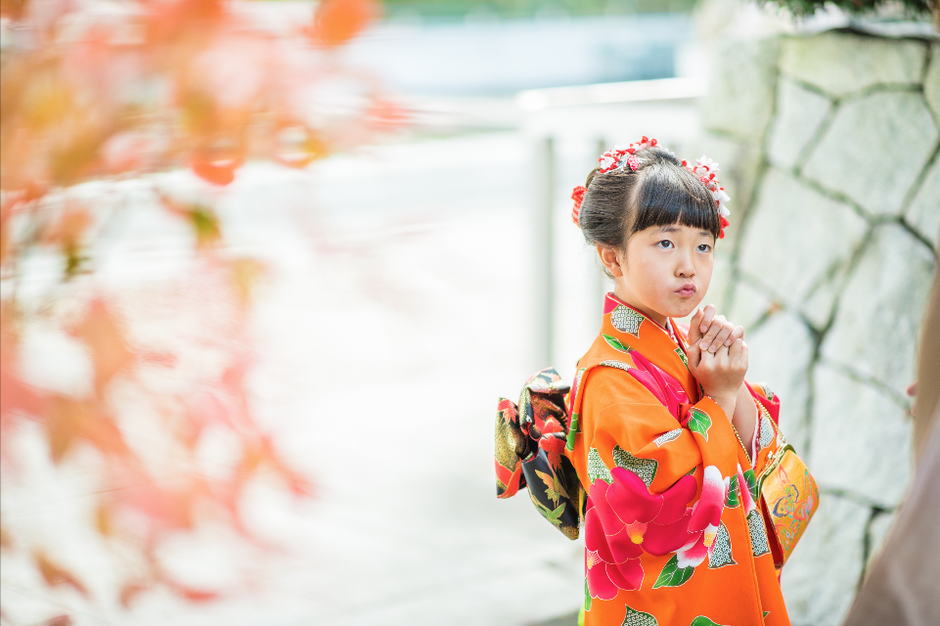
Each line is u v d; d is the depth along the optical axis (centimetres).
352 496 441
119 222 118
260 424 114
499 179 1266
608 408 177
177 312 112
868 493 295
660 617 176
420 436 529
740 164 332
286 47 112
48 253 114
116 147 113
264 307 117
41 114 108
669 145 411
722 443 176
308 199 122
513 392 597
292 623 324
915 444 204
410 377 618
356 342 666
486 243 945
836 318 303
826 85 307
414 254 127
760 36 329
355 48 117
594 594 183
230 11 110
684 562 174
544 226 492
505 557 380
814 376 310
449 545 391
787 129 318
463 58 1734
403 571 366
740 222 333
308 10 113
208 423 110
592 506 183
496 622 323
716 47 340
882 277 291
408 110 123
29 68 108
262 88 112
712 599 175
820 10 322
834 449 304
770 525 191
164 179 118
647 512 171
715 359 182
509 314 729
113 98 110
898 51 288
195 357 111
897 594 154
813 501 201
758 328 326
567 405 200
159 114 111
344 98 119
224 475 112
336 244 120
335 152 120
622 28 1855
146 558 113
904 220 287
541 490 196
